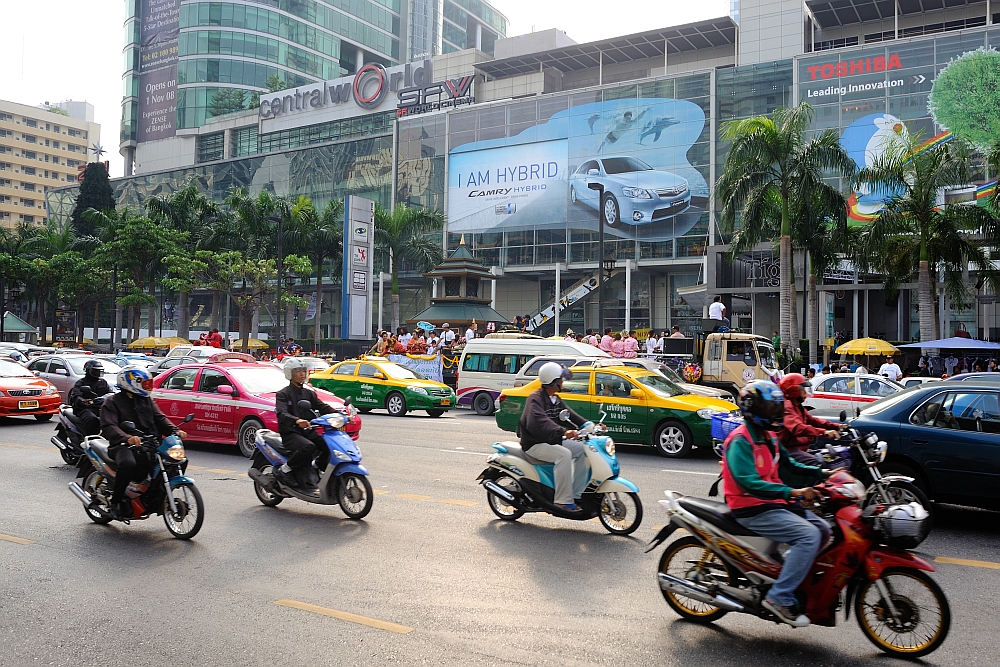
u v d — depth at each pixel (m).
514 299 64.50
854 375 18.30
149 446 7.84
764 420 5.07
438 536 8.01
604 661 4.73
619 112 55.94
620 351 25.38
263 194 50.53
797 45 55.56
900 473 8.79
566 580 6.47
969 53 44.62
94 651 4.86
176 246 51.22
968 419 8.57
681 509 5.43
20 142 135.25
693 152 53.12
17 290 69.06
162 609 5.66
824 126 48.38
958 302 32.34
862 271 32.38
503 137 61.22
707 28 59.56
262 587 6.21
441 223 53.69
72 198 99.38
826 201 28.80
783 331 29.28
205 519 8.75
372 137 70.00
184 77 97.12
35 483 10.91
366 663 4.66
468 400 22.94
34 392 18.14
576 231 57.81
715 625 5.44
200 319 83.81
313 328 76.31
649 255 54.47
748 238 29.48
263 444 9.28
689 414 13.77
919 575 4.83
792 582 4.85
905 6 53.94
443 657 4.76
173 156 96.75
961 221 28.34
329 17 106.88
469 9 132.25
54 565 6.84
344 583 6.33
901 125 46.09
